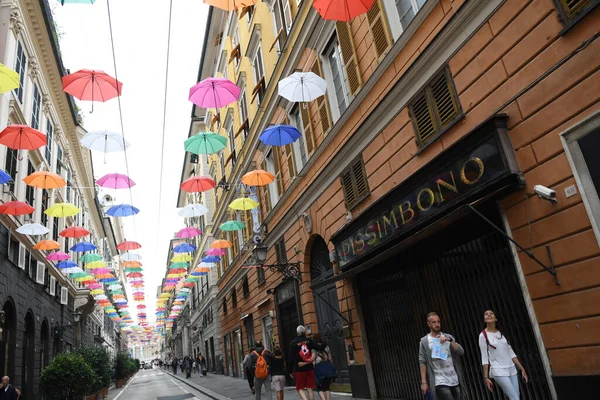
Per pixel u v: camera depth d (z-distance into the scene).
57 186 11.66
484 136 6.24
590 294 4.98
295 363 8.72
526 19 5.85
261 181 12.44
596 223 4.91
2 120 14.58
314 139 13.28
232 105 24.69
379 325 9.98
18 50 16.98
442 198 7.14
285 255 16.36
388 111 9.16
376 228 9.18
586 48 4.98
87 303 29.83
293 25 13.97
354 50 10.63
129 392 26.66
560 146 5.34
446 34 7.23
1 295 14.00
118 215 14.66
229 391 18.06
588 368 4.99
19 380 15.88
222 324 31.52
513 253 6.01
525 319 5.99
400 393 9.14
